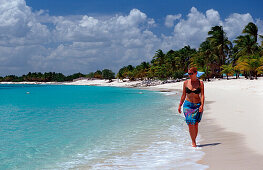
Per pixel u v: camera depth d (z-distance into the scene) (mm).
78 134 9852
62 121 13688
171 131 9812
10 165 6078
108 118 14391
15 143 8500
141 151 6938
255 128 9000
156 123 11984
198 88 6578
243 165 5125
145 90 67375
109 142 8297
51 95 48625
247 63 56875
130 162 5949
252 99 21672
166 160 5891
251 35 65875
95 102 28328
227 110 14836
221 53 71500
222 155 5945
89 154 6895
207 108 16750
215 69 75938
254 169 4852
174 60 105500
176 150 6758
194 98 6668
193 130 6898
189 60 94375
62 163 6145
